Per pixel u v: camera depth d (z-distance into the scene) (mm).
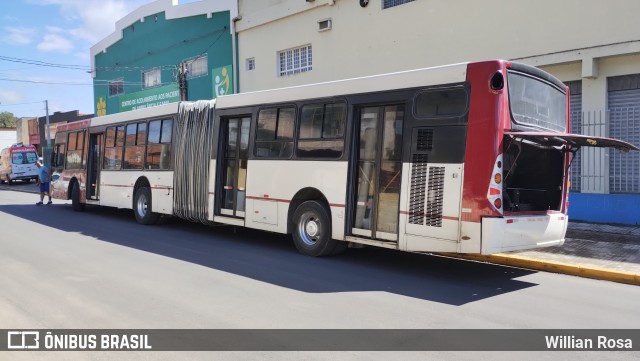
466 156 6879
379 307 6000
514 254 8828
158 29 26375
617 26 11188
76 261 8594
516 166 7660
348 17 16781
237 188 10695
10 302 6152
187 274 7637
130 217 15547
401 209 7566
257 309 5875
